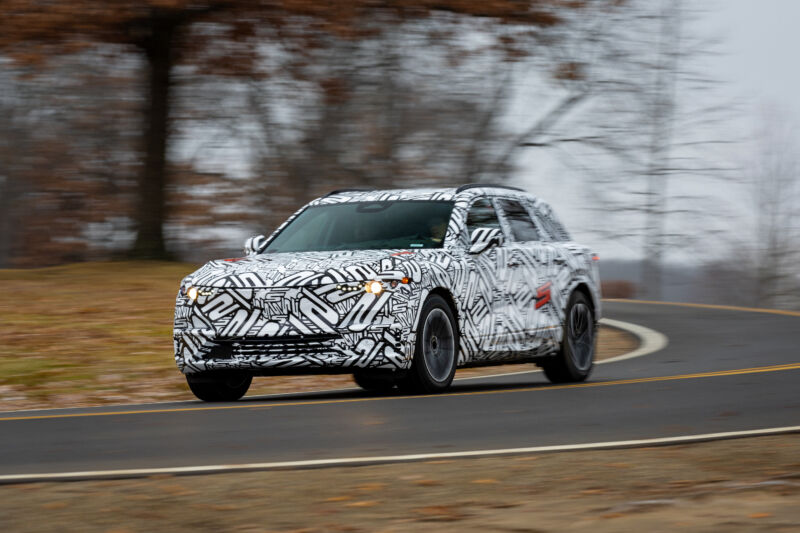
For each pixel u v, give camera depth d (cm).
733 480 784
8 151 5909
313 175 5191
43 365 1970
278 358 1397
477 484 794
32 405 1666
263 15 3478
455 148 5062
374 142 5047
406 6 3534
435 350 1462
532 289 1648
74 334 2289
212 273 1448
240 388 1561
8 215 6022
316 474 845
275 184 5225
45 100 5788
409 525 659
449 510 700
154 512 719
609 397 1368
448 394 1435
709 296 7662
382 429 1108
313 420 1186
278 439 1052
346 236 1560
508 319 1593
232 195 5284
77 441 1071
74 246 5862
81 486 812
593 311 1808
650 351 2311
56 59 3853
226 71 3706
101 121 5788
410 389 1454
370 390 1708
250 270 1429
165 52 3697
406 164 5081
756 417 1156
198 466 898
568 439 1022
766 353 2122
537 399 1358
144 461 937
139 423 1197
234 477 838
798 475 779
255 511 717
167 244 3838
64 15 3272
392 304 1401
